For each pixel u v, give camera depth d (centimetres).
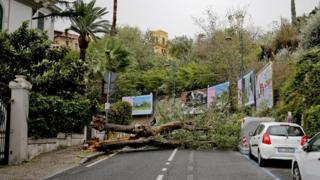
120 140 2280
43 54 2178
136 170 1467
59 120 2100
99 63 3991
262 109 2958
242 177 1302
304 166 997
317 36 2909
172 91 6153
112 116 3475
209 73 5669
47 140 2027
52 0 3144
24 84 1627
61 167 1555
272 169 1519
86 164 1686
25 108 1653
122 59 4069
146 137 2414
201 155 2108
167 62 7300
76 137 2511
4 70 1961
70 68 2153
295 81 2338
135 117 5741
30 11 2964
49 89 2102
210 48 5709
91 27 3459
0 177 1281
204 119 2620
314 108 1983
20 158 1605
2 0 2694
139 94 6278
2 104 1591
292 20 4428
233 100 3516
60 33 6925
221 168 1537
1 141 1576
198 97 5012
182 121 2631
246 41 5350
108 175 1337
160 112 2892
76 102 2239
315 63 2248
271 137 1570
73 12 3284
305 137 1566
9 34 2186
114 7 3856
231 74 5162
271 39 4734
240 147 2283
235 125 2580
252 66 4456
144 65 7244
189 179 1245
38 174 1363
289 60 3478
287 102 2620
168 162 1747
